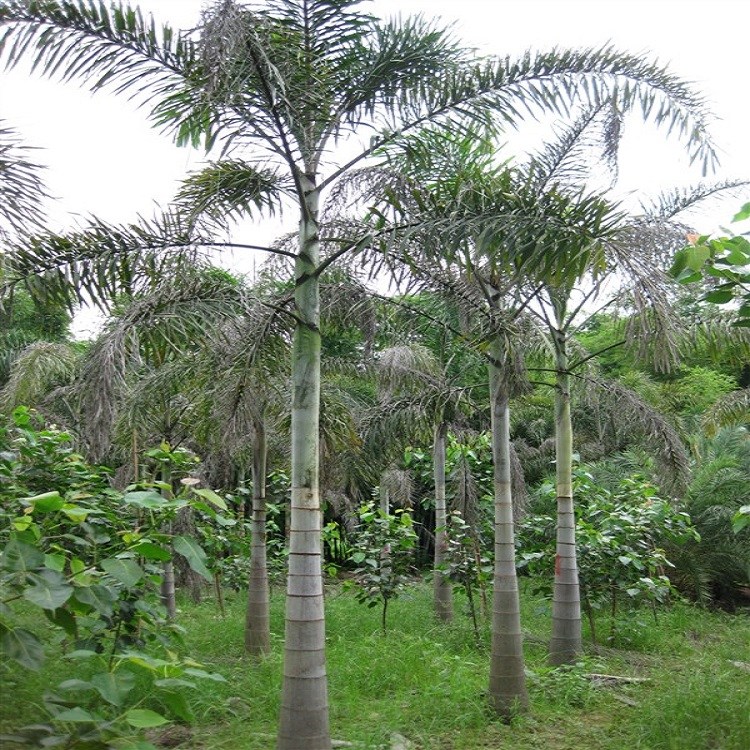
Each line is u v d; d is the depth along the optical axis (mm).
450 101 5832
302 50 5215
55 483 5867
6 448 5875
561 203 5035
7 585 3820
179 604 10938
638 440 10523
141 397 7566
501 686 5723
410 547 8562
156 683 3773
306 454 4805
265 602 7691
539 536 9531
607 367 17219
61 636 5559
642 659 8008
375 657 6766
